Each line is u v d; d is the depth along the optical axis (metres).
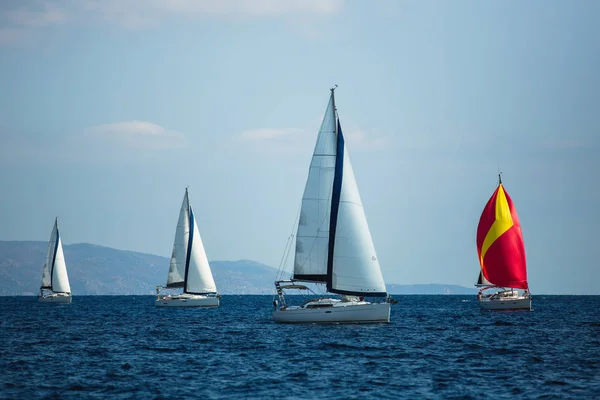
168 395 135.12
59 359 177.50
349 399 131.88
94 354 187.12
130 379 149.88
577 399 132.00
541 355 184.00
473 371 159.62
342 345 199.12
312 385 143.75
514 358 178.75
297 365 166.75
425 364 168.62
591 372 158.12
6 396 134.38
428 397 133.62
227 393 136.62
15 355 185.25
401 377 152.12
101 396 134.62
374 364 168.12
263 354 184.12
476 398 132.88
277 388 140.88
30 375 154.62
